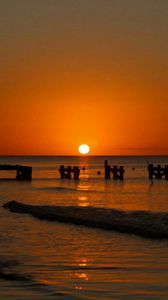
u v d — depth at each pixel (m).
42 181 68.44
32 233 21.28
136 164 168.25
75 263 15.43
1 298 11.57
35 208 29.31
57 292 12.06
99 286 12.62
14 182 66.00
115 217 24.31
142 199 39.47
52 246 18.30
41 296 11.71
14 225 23.69
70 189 52.38
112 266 14.95
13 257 16.36
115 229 21.80
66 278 13.50
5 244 18.73
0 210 30.31
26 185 59.78
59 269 14.61
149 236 19.86
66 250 17.52
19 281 13.17
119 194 45.16
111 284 12.80
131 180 69.50
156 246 17.88
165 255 16.38
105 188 53.91
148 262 15.40
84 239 19.67
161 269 14.43
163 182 64.06
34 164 173.25
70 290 12.24
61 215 25.92
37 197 42.19
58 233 21.19
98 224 22.97
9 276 13.73
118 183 63.22
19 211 29.31
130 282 12.99
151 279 13.27
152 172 70.19
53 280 13.30
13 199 40.25
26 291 12.16
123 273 14.02
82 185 59.62
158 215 23.94
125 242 18.81
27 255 16.67
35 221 25.03
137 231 20.84
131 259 15.88
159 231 20.16
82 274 13.98
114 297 11.57
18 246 18.33
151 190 50.25
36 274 13.99
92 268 14.72
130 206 33.25
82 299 11.45
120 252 17.00
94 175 87.00
